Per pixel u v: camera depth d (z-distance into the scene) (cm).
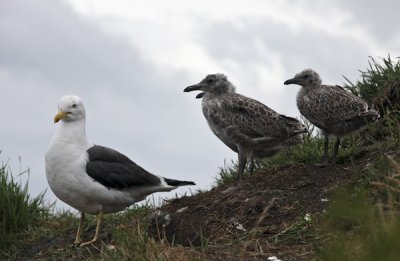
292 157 1418
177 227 1208
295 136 1415
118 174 1189
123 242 1016
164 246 1009
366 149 1330
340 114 1295
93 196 1180
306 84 1387
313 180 1244
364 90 1519
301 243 1047
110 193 1185
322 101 1324
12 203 1366
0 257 1283
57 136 1182
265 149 1389
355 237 922
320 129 1348
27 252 1281
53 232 1350
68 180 1168
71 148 1176
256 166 1483
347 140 1430
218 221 1188
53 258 1186
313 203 1159
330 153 1391
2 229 1338
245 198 1229
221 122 1381
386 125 1433
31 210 1409
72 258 1149
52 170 1173
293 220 1125
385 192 1027
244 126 1353
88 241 1226
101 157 1192
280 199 1189
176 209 1279
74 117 1191
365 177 1153
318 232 1046
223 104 1384
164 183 1252
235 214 1189
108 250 1040
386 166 1096
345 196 961
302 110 1369
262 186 1277
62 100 1191
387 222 834
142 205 1367
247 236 1102
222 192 1299
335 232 1002
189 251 1013
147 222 1207
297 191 1213
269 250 1030
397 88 1470
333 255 853
